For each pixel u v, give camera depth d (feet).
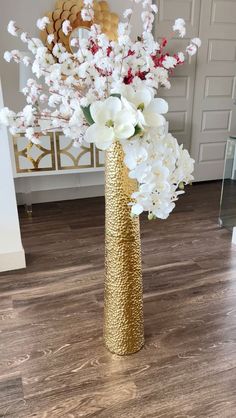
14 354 5.41
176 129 13.30
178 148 3.59
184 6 11.73
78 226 10.11
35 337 5.77
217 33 12.49
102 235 9.49
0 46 9.89
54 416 4.42
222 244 8.91
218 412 4.47
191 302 6.64
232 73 13.29
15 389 4.81
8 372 5.08
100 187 12.76
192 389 4.80
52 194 12.19
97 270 7.73
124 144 3.43
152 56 3.55
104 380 4.94
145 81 3.50
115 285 5.02
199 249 8.64
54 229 9.91
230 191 9.53
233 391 4.77
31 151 10.02
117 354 5.38
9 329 5.95
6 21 9.77
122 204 4.52
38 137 3.70
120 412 4.47
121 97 3.23
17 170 10.11
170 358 5.33
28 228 9.98
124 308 5.12
